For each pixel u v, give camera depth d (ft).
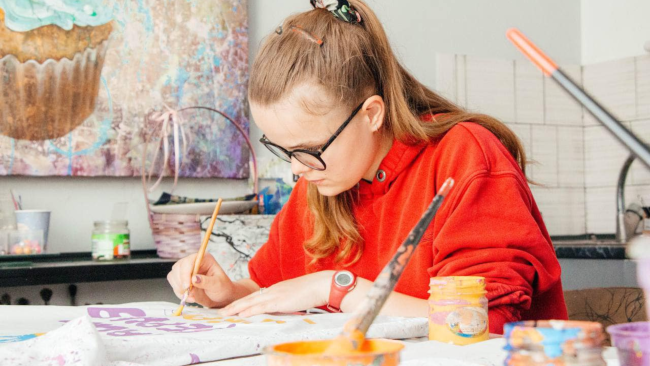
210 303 4.38
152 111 8.73
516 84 11.55
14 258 7.14
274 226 5.13
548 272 3.53
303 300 3.64
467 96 11.16
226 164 9.15
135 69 8.65
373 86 3.96
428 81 10.85
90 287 8.34
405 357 2.31
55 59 8.20
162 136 8.41
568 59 12.23
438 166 3.94
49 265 7.00
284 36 3.84
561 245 9.20
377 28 4.06
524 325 1.79
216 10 9.18
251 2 9.68
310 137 3.74
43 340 2.32
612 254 8.60
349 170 3.87
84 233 8.46
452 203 3.64
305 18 3.94
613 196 11.64
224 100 9.20
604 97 12.00
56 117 8.19
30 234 7.38
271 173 9.42
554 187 11.76
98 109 8.42
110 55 8.51
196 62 9.03
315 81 3.66
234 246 7.26
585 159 12.03
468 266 3.42
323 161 3.76
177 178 8.46
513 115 11.51
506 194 3.56
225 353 2.57
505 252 3.39
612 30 11.93
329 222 4.44
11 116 7.98
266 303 3.64
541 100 11.75
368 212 4.36
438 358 2.15
